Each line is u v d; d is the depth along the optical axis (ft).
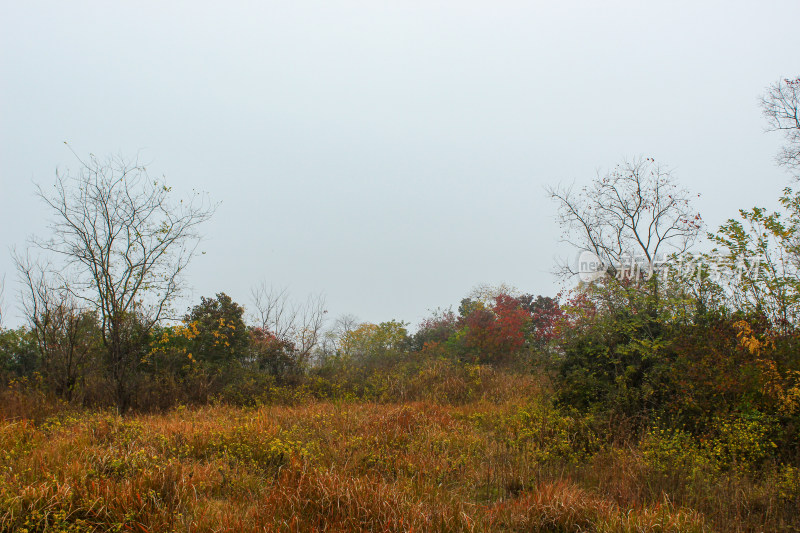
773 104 57.93
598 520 21.56
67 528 19.77
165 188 55.47
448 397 56.18
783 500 23.77
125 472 24.61
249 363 67.72
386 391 57.77
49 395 47.01
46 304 55.21
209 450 30.25
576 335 44.37
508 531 21.40
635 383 39.40
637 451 30.17
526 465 28.84
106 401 49.39
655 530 20.68
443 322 127.85
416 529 20.15
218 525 20.15
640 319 41.22
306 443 30.86
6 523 19.26
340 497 22.33
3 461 25.75
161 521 20.59
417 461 29.09
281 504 22.26
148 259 54.19
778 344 32.27
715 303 38.70
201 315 66.59
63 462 25.25
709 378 33.47
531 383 55.62
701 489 25.41
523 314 93.91
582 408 39.70
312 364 72.74
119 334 53.01
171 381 54.13
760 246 35.32
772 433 30.07
